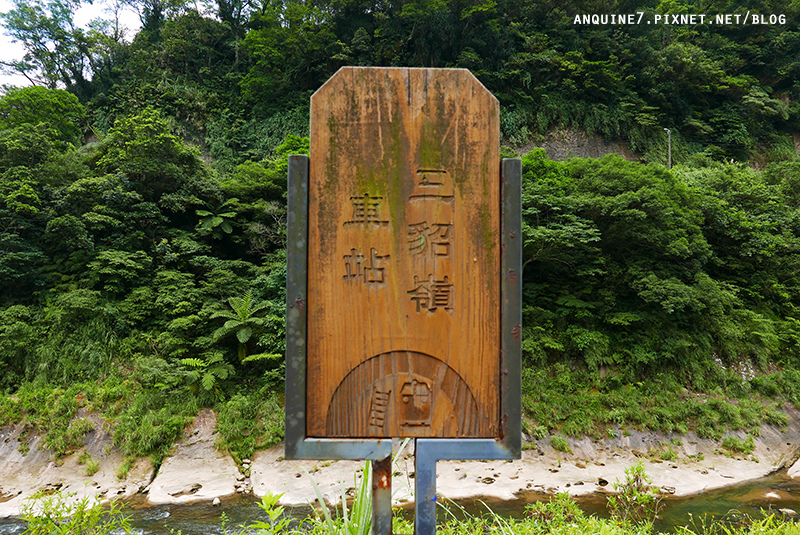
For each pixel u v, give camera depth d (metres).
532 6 23.11
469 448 1.13
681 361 9.56
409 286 1.15
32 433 7.53
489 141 1.17
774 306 11.77
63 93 18.47
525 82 21.08
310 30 22.00
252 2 26.44
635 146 21.48
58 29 23.92
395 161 1.16
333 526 1.55
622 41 23.44
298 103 22.00
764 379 9.62
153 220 10.55
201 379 8.59
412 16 21.22
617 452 7.96
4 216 9.40
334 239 1.15
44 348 8.56
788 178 15.02
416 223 1.15
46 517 2.36
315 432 1.14
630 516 3.32
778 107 23.05
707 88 23.02
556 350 9.77
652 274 9.71
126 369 8.72
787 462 7.89
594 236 9.88
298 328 1.13
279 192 12.48
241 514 6.08
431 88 1.17
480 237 1.16
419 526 1.12
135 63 23.61
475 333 1.15
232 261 10.75
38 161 10.48
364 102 1.16
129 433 7.53
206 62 24.94
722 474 7.35
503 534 2.30
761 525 3.08
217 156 20.59
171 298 9.41
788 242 11.76
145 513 6.09
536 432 8.21
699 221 10.35
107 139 11.27
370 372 1.14
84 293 9.01
